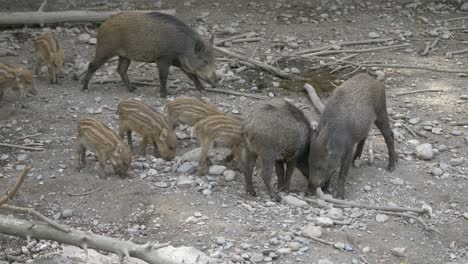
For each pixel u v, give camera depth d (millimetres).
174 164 13961
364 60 20031
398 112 16828
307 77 18969
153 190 13164
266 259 11180
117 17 17203
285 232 11852
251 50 20531
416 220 12477
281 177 13492
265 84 18453
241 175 13867
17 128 15562
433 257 11539
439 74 19141
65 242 10625
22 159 14195
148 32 17031
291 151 12953
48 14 21531
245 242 11609
